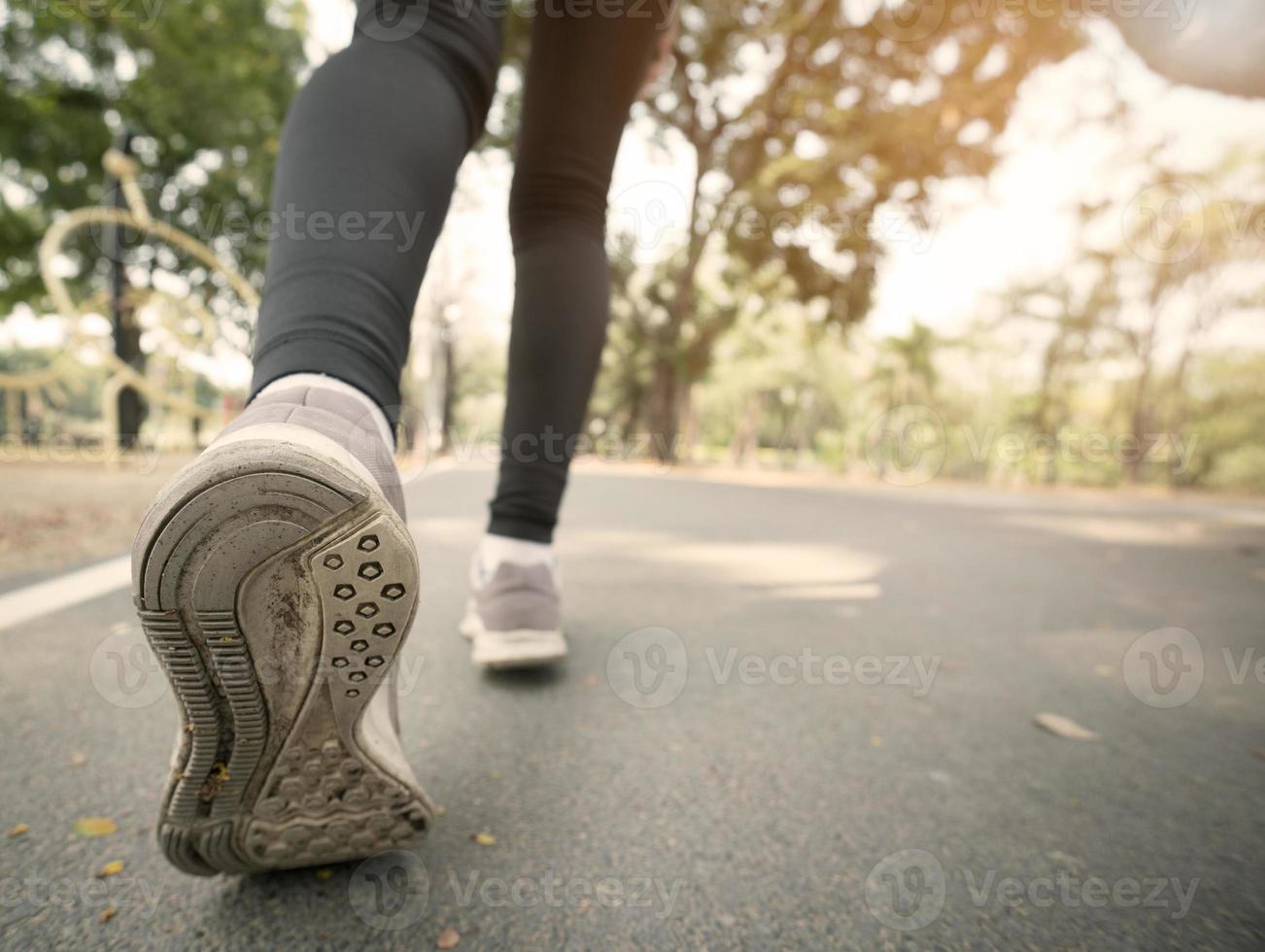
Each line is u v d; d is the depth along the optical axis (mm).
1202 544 4547
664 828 820
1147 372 24656
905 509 6590
